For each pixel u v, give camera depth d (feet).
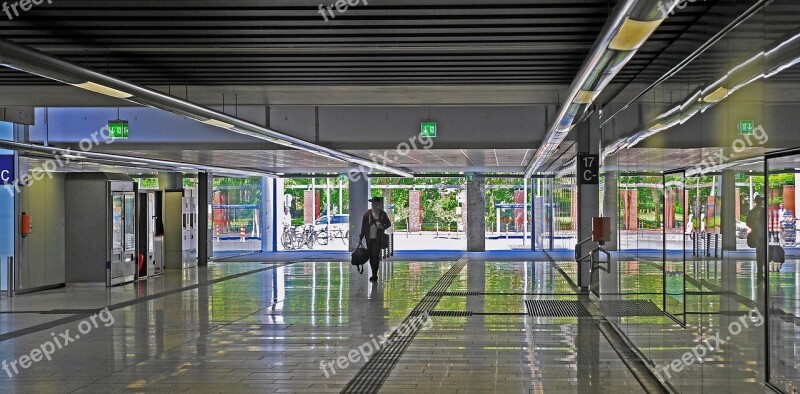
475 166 95.86
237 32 26.78
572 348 31.07
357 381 25.26
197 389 24.32
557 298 48.52
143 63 32.76
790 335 13.75
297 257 97.35
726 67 17.62
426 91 41.88
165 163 71.00
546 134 49.65
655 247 26.40
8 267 51.72
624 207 33.22
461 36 27.37
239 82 37.52
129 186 61.26
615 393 23.57
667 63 26.78
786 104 13.62
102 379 25.91
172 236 74.59
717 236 18.57
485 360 28.63
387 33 26.86
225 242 100.27
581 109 34.81
